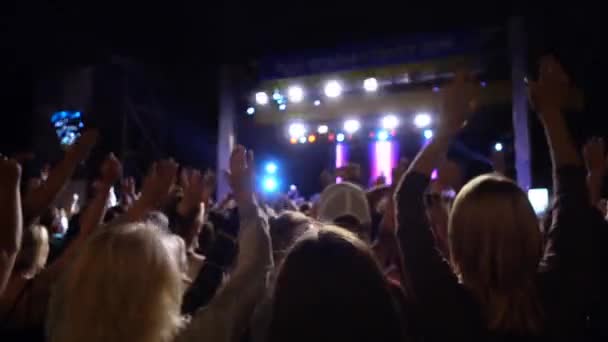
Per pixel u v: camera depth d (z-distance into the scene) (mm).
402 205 1668
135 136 13930
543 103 1778
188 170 3113
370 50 11906
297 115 13312
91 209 2297
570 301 1540
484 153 14117
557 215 1699
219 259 2227
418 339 1652
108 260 1322
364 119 13195
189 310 2105
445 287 1543
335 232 1274
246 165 1930
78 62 13211
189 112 15117
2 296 2139
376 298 1165
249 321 1663
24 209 2049
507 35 11086
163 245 1419
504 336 1468
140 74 14023
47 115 12719
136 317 1288
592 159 2326
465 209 1561
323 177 5504
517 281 1491
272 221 2174
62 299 1356
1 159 1546
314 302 1138
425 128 12672
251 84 13344
